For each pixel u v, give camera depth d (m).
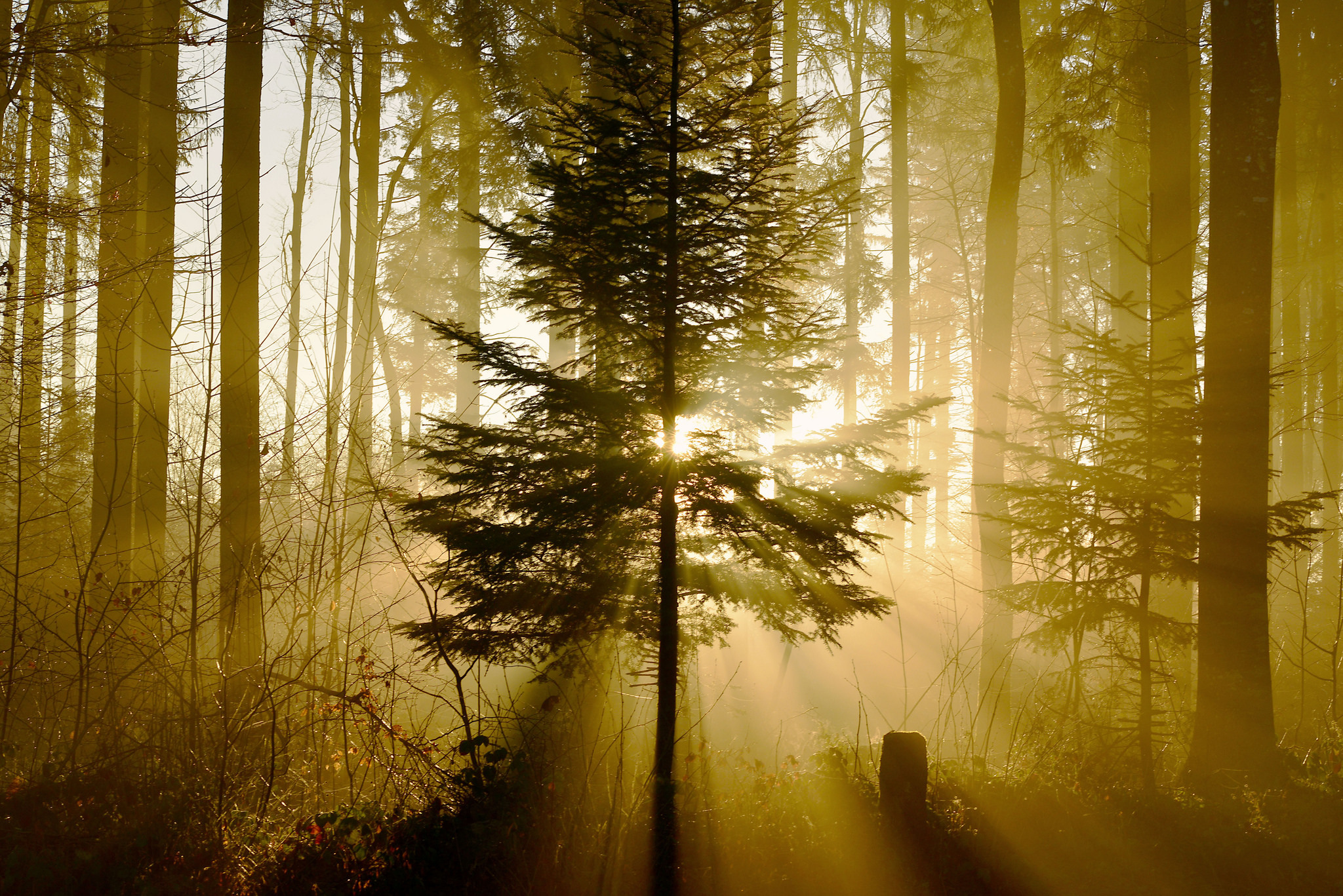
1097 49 12.81
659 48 6.58
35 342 7.59
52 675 6.98
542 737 6.16
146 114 10.41
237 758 6.21
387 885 4.77
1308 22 15.66
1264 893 4.85
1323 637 12.23
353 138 14.36
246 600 7.47
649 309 5.95
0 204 6.91
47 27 7.00
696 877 4.89
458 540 5.56
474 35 11.70
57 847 4.96
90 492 9.34
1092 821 5.54
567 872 4.85
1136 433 6.12
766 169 6.11
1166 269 10.05
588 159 6.08
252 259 8.44
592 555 5.82
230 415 7.98
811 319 6.29
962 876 5.01
